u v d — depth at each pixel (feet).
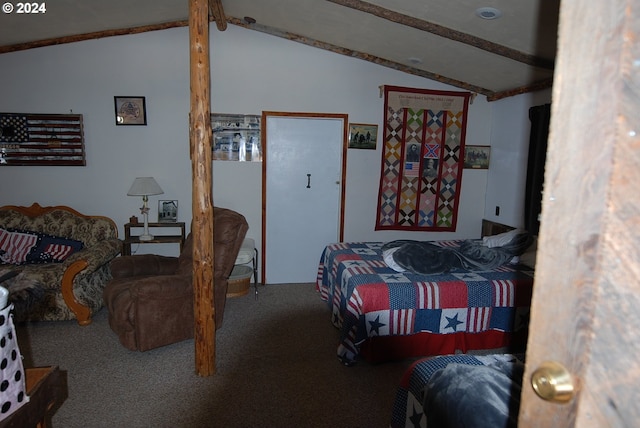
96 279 11.82
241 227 10.59
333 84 14.34
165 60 13.55
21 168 13.34
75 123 13.33
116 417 7.18
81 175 13.65
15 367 3.03
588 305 1.61
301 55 14.10
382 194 15.07
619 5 1.47
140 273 11.39
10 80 12.91
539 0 7.83
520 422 1.94
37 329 10.73
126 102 13.53
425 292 9.02
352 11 10.43
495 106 15.15
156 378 8.48
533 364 1.87
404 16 9.57
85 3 10.77
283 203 14.78
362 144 14.74
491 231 15.26
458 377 4.55
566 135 1.70
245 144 14.23
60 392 7.88
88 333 10.54
